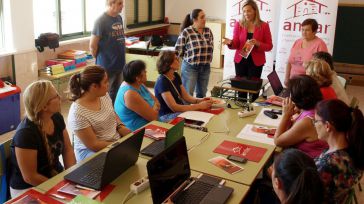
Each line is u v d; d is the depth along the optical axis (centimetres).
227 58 662
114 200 194
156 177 182
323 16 598
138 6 813
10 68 500
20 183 230
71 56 588
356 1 723
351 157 187
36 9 562
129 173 223
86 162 231
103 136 279
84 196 190
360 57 730
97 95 271
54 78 548
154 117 329
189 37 468
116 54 477
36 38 551
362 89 719
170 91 362
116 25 470
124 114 327
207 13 873
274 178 156
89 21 670
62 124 252
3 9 488
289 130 257
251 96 419
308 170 143
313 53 417
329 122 190
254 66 465
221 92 425
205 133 287
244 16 458
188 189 202
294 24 616
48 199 193
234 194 201
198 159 241
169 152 196
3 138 454
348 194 199
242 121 320
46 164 235
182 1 891
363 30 715
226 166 231
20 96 492
